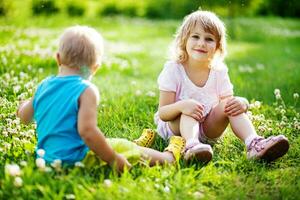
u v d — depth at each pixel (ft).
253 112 16.16
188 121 12.28
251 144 11.96
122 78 25.02
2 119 13.88
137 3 81.25
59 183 9.53
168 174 10.59
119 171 10.53
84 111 10.14
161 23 68.64
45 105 10.64
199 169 11.30
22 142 11.92
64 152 10.39
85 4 72.90
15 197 9.11
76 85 10.37
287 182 10.87
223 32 13.21
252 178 10.94
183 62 13.51
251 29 63.21
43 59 25.75
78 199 9.21
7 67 21.94
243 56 38.47
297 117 15.88
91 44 10.73
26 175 9.61
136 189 9.77
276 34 59.62
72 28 10.94
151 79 25.73
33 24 51.21
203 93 13.32
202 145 11.41
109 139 11.46
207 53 12.98
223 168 11.80
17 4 57.52
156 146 13.07
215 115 12.84
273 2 85.92
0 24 48.29
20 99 15.74
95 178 10.34
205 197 9.83
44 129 10.61
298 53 41.70
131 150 11.16
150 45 43.11
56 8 67.00
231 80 24.17
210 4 60.85
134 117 15.85
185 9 80.38
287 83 23.54
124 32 52.90
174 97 13.37
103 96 18.26
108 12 78.89
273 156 11.80
